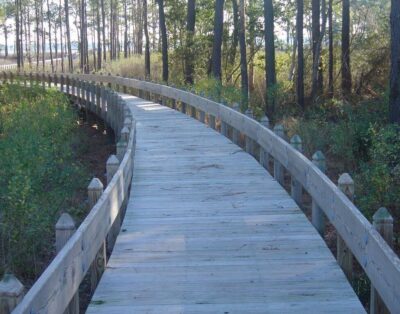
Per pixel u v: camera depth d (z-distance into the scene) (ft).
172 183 33.88
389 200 32.32
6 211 26.91
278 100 87.45
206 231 25.46
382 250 15.52
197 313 17.83
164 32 117.70
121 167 26.09
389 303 14.99
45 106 67.05
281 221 26.78
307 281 20.12
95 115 82.79
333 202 21.48
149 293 19.26
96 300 18.75
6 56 326.24
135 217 27.48
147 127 56.49
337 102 75.66
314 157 26.22
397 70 57.88
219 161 39.81
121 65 162.40
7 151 38.09
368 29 108.17
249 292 19.29
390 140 41.70
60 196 33.76
